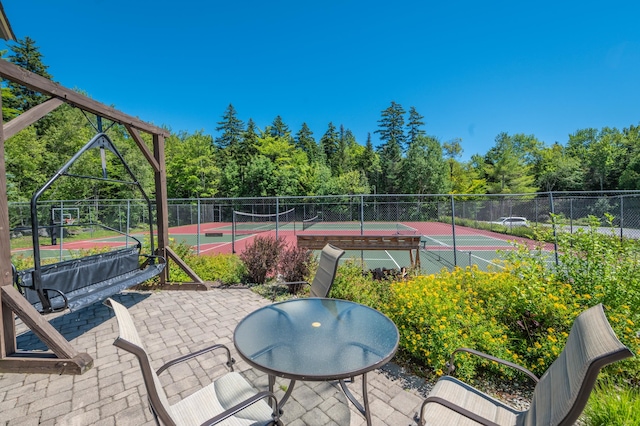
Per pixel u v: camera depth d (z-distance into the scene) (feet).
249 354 5.33
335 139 149.48
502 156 103.35
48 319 12.76
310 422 6.55
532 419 4.21
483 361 8.04
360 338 6.00
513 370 7.91
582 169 103.40
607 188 97.66
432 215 73.72
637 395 6.05
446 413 5.04
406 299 9.80
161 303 14.70
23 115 9.11
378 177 111.34
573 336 4.14
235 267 19.61
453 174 110.52
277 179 96.53
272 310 7.55
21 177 53.16
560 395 3.67
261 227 72.69
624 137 100.42
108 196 70.28
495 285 10.92
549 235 13.47
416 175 99.45
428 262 31.48
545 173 105.50
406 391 7.71
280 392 7.62
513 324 9.44
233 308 14.02
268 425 4.62
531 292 9.42
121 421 6.66
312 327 6.53
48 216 53.01
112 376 8.50
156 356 9.66
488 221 65.05
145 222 69.15
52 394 7.65
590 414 5.79
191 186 92.07
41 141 59.00
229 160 106.83
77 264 11.98
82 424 6.56
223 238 53.31
